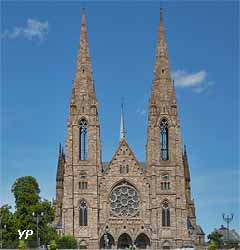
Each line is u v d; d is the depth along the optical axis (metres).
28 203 192.25
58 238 188.38
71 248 189.25
